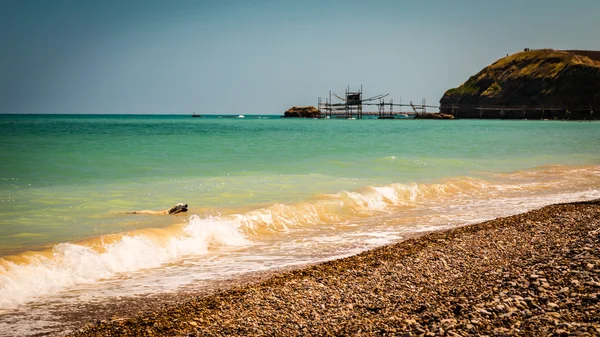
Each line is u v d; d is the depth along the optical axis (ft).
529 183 81.87
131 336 24.20
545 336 20.89
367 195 64.49
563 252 33.96
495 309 24.29
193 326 25.21
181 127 313.53
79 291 32.27
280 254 41.86
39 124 341.62
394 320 24.88
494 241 39.78
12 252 37.01
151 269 37.55
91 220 48.37
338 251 42.52
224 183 72.49
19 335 25.29
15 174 76.48
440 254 36.86
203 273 36.42
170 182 72.79
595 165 105.09
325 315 26.30
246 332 24.41
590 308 23.11
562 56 650.43
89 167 86.43
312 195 63.31
